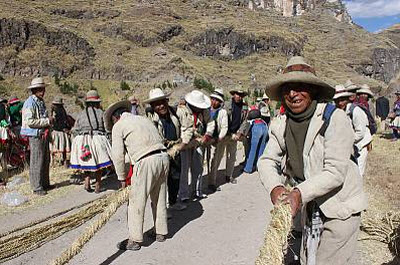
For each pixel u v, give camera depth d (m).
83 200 8.68
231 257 5.93
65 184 9.98
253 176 11.18
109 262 5.73
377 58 187.12
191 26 152.00
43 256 5.93
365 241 6.26
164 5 162.38
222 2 184.75
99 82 112.31
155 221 6.47
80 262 5.72
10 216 7.68
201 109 8.00
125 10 151.75
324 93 3.37
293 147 3.47
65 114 11.84
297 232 6.08
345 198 3.40
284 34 167.75
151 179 5.98
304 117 3.36
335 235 3.45
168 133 7.37
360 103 7.29
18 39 112.12
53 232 6.35
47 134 9.15
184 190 8.27
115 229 7.00
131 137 5.91
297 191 3.13
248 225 7.21
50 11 136.50
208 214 7.80
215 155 9.44
